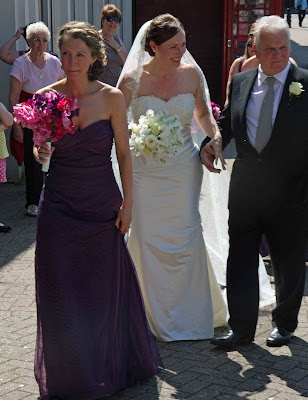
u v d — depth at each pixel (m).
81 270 4.07
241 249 4.72
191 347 4.78
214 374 4.34
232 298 4.74
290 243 4.63
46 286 4.02
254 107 4.55
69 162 4.03
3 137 7.30
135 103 4.86
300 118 4.44
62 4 12.01
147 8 16.03
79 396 3.98
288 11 32.25
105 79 9.03
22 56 8.33
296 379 4.25
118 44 9.05
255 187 4.60
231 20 15.33
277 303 4.79
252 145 4.57
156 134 4.69
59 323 3.98
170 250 4.89
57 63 8.45
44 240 4.04
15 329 5.07
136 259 4.93
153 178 4.85
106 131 4.05
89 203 4.07
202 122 5.05
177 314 4.92
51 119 3.84
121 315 4.20
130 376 4.21
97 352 4.06
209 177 5.41
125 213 4.19
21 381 4.26
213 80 16.28
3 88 10.00
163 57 4.74
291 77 4.48
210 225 5.54
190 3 16.00
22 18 9.89
